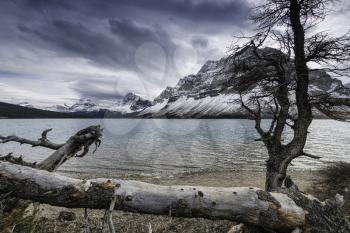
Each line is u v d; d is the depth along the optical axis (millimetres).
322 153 46844
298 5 11586
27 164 7934
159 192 6418
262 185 22875
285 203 6586
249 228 7098
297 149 11617
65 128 133625
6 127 137250
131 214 11555
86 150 8969
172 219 10680
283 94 12336
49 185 6188
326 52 11422
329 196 13352
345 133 98125
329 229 6625
